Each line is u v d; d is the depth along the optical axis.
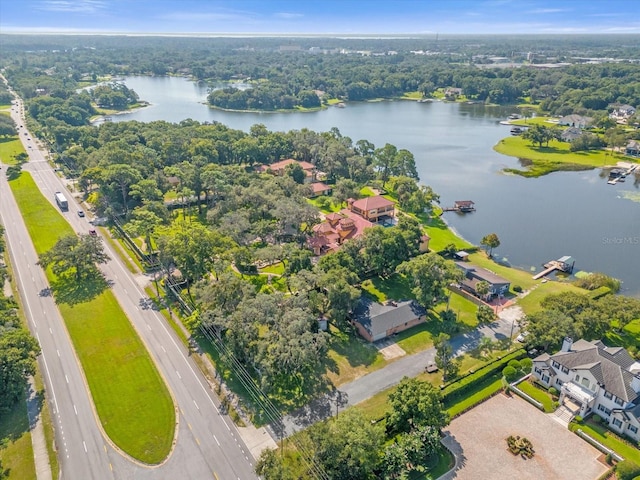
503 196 174.88
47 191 165.88
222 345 82.00
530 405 74.56
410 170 180.38
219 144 190.50
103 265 116.69
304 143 199.38
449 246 125.44
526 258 127.88
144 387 76.81
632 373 70.31
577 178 195.75
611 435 67.94
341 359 84.69
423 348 88.38
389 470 59.88
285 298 88.75
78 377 78.94
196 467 62.84
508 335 92.44
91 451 65.25
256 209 133.88
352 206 151.25
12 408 72.38
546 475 61.88
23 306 99.06
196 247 99.25
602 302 90.31
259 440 67.00
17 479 60.91
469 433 68.81
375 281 110.69
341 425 61.12
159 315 96.50
